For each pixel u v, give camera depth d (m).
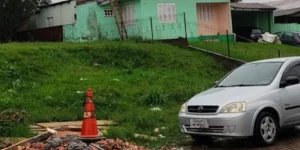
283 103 9.52
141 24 28.47
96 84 16.55
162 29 29.00
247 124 8.88
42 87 15.69
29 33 35.34
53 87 15.73
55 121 12.16
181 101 15.13
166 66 20.77
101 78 17.64
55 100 14.10
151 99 14.62
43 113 12.62
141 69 20.05
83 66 19.39
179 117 9.65
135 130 10.98
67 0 33.19
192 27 30.39
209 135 9.09
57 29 33.38
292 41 32.75
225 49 24.36
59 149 7.66
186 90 15.99
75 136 8.56
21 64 17.72
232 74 10.54
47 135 8.74
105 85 16.44
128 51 21.47
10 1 32.50
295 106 9.75
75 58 20.12
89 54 20.77
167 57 21.58
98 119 12.59
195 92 15.90
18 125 9.95
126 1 29.34
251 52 24.77
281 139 9.92
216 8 32.56
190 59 21.88
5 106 12.80
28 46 20.88
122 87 16.52
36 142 8.52
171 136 10.66
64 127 10.84
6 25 33.12
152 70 20.00
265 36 32.78
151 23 27.56
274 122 9.35
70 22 33.12
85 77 17.61
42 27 35.97
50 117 12.25
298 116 9.79
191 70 20.58
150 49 22.17
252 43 29.28
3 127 9.62
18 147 8.16
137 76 18.62
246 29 35.69
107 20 29.97
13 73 16.55
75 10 31.91
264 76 9.91
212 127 9.01
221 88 10.02
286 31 34.00
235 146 9.46
